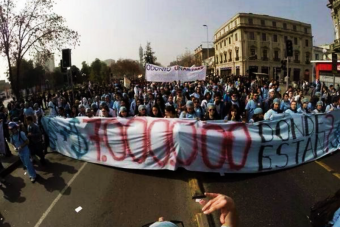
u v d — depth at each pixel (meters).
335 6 35.84
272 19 63.66
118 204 5.05
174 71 15.42
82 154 7.56
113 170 6.78
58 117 8.10
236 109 7.40
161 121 6.31
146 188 5.65
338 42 33.06
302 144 6.57
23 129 8.60
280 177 5.90
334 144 7.29
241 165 6.09
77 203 5.23
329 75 25.88
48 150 8.86
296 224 4.10
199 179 5.93
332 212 1.52
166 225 1.43
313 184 5.44
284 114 6.47
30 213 5.04
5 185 6.50
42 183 6.36
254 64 62.59
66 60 11.86
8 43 22.34
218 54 76.31
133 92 17.53
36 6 23.14
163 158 6.26
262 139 6.11
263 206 4.67
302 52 68.88
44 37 24.30
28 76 57.25
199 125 6.04
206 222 4.17
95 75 74.12
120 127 6.73
